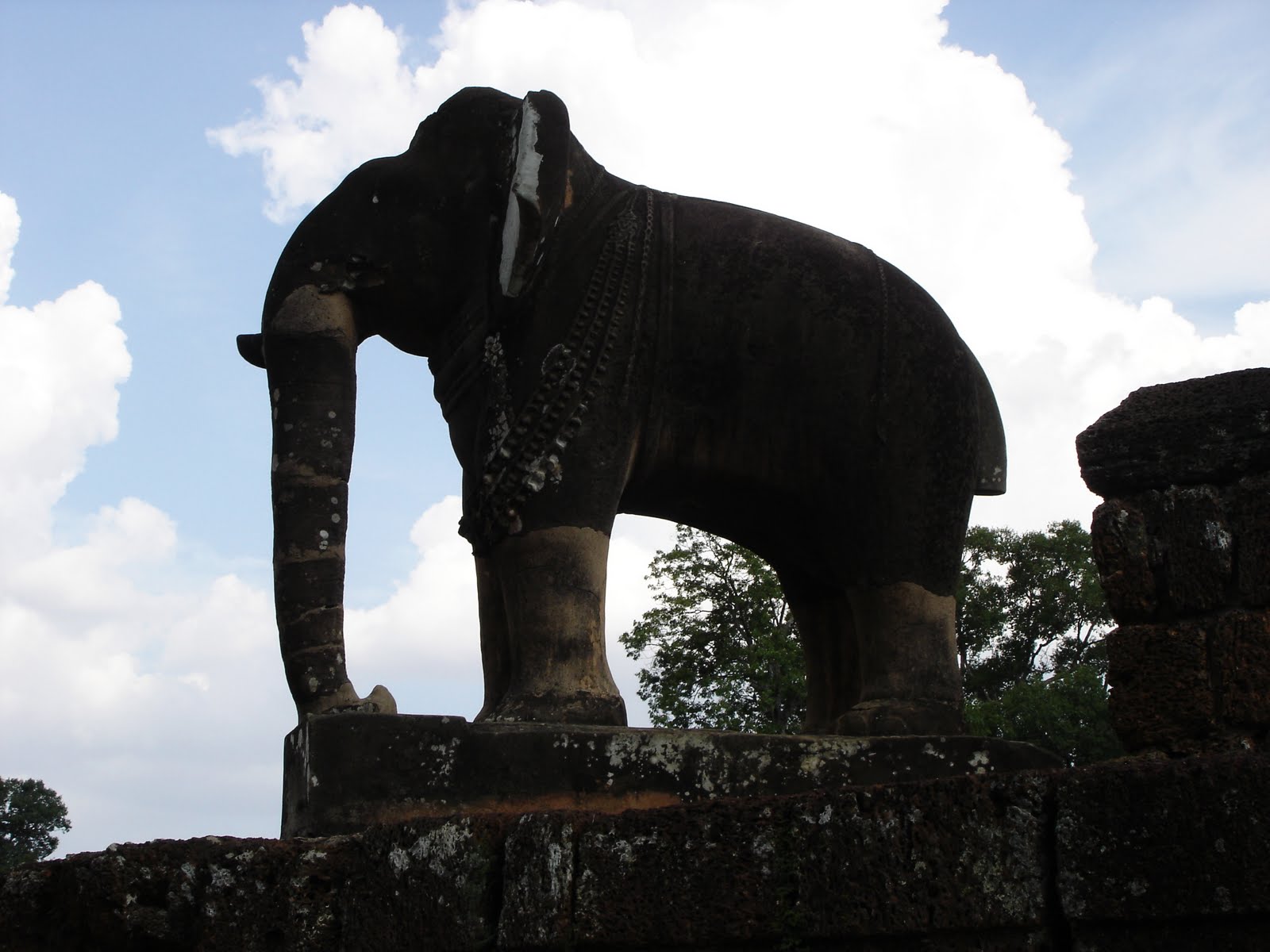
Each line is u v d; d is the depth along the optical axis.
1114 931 3.87
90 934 5.18
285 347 5.83
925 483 5.74
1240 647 5.20
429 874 4.69
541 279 5.57
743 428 5.71
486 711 5.74
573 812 4.59
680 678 16.02
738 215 5.84
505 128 5.88
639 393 5.57
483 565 5.87
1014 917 3.98
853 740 5.20
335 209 5.97
